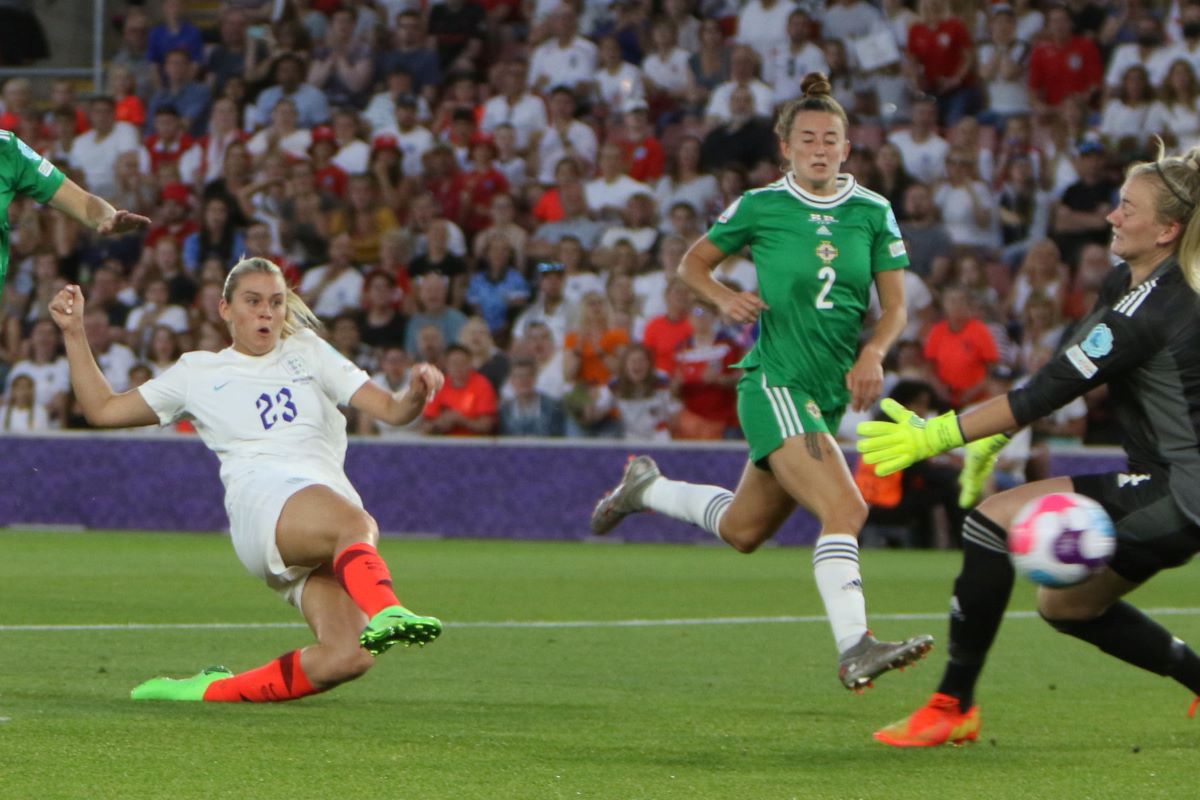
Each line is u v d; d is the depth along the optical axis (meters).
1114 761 13.82
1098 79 51.53
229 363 16.66
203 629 23.12
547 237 49.00
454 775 12.59
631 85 53.59
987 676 19.89
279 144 52.44
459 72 55.75
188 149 54.25
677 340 44.66
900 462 14.52
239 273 16.62
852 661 14.77
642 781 12.50
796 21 52.00
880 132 50.56
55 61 61.91
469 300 47.88
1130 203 14.19
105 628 23.03
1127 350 13.89
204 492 45.41
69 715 15.09
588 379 45.38
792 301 17.03
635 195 48.28
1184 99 50.03
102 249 51.47
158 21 62.28
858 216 17.31
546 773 12.76
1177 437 14.03
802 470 16.53
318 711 15.88
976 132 49.41
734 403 44.38
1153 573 14.64
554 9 55.91
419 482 45.22
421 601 28.45
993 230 48.44
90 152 54.34
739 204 17.55
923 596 30.48
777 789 12.27
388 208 50.03
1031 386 14.26
